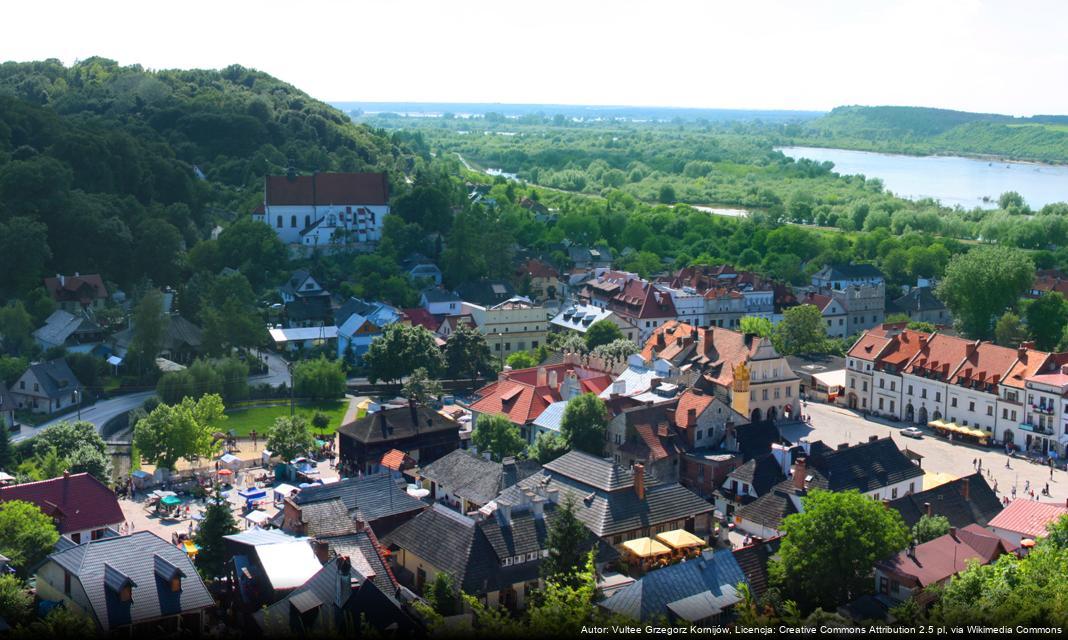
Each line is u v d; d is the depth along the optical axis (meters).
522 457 181.12
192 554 136.00
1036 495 185.12
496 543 126.00
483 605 111.12
